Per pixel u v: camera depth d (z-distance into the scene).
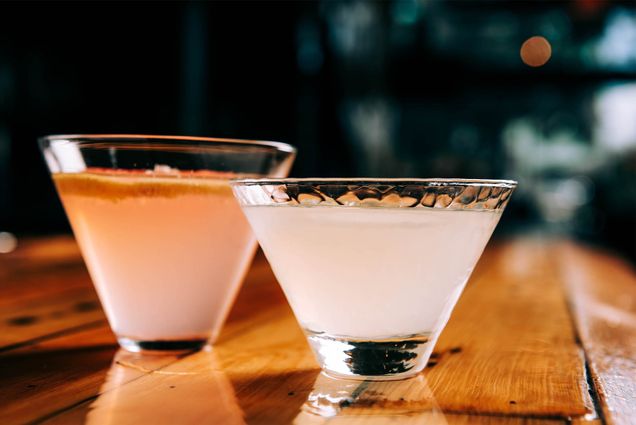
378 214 0.29
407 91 4.91
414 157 5.46
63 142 0.36
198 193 0.36
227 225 0.37
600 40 4.62
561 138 6.40
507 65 5.06
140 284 0.37
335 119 3.23
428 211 0.30
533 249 1.31
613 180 6.01
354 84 3.51
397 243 0.30
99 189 0.35
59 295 0.56
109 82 2.21
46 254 0.85
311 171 3.12
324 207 0.30
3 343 0.40
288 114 2.91
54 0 1.97
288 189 0.30
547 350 0.40
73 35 2.07
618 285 0.71
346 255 0.30
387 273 0.30
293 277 0.32
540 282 0.70
